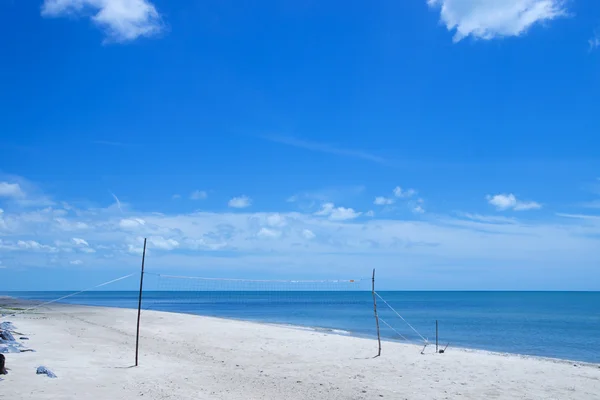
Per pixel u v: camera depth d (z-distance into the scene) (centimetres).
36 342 1841
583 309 6962
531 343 2700
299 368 1574
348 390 1259
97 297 13862
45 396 1030
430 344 2502
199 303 9050
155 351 1841
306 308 7075
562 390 1281
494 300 11912
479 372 1509
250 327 2920
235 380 1350
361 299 12531
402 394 1223
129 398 1068
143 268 1512
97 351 1712
